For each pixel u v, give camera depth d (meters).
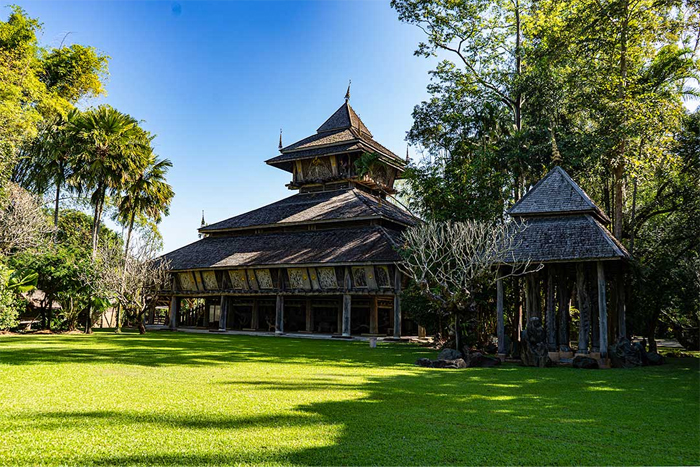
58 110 37.94
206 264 34.91
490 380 12.68
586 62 25.97
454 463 5.72
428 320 23.22
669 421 8.05
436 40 31.20
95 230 36.56
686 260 21.28
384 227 33.69
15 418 7.27
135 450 5.88
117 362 14.49
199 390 9.93
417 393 10.32
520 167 24.66
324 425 7.24
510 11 31.91
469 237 20.12
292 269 32.09
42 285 30.66
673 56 25.31
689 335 24.75
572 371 15.10
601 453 6.22
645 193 29.14
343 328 30.23
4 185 32.94
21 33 34.72
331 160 40.09
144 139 42.81
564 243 17.34
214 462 5.50
